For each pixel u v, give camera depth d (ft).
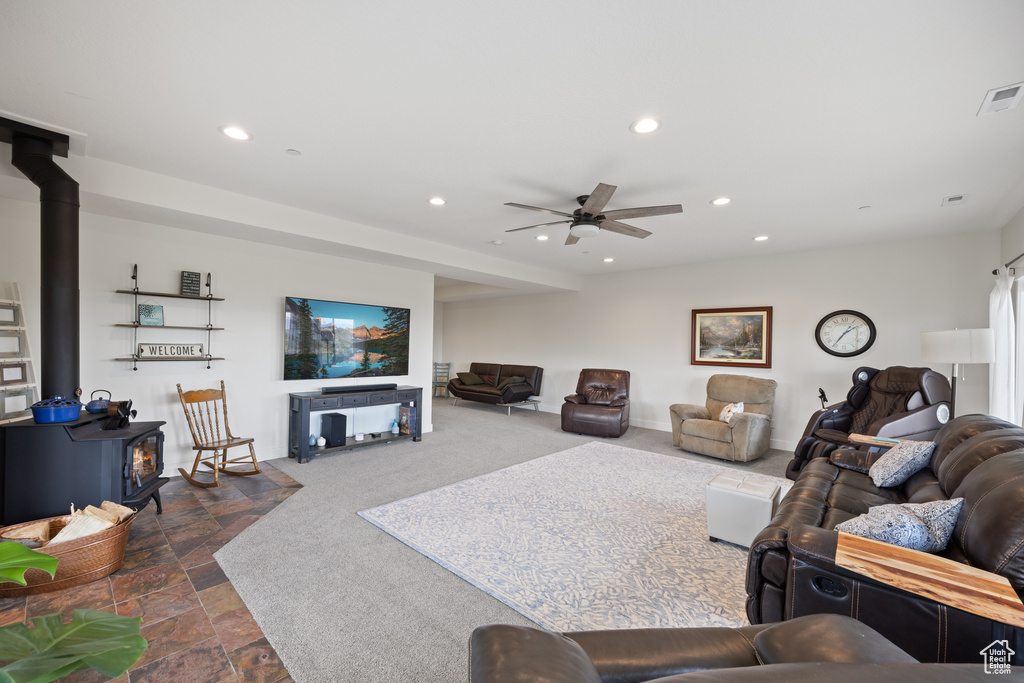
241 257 14.21
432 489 12.28
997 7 4.75
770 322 18.04
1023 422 11.40
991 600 4.06
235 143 8.38
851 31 5.18
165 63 5.96
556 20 5.11
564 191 10.77
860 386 14.40
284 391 15.40
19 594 6.95
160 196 10.02
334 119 7.47
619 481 13.16
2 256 9.98
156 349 12.51
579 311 24.62
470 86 6.48
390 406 18.62
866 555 4.94
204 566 8.02
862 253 16.07
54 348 8.22
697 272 20.17
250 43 5.56
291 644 6.03
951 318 14.47
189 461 13.28
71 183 8.33
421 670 5.60
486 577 7.76
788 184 10.11
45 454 8.27
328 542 9.04
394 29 5.29
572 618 6.65
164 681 5.33
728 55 5.68
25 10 4.94
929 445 8.57
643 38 5.39
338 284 16.70
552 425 22.04
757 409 16.99
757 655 3.52
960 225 13.30
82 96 6.77
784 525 6.36
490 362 29.35
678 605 7.01
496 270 19.20
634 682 3.30
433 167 9.43
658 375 21.44
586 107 7.02
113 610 6.68
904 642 4.54
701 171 9.45
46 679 2.20
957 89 6.33
